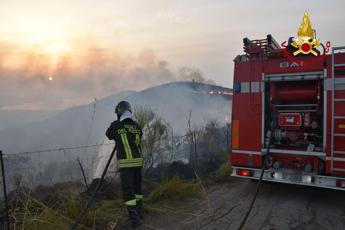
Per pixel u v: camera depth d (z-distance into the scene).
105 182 5.79
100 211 4.58
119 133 4.51
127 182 4.38
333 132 5.31
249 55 6.22
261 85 6.04
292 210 5.31
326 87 5.45
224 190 6.49
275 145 6.05
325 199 6.00
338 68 5.35
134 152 4.49
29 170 5.84
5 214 4.18
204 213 4.99
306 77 5.68
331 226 4.61
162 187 5.71
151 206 5.23
